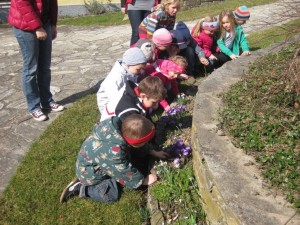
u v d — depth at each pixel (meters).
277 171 2.43
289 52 4.18
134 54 3.83
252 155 2.65
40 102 4.88
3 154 3.97
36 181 3.47
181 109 4.06
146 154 3.46
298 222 2.06
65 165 3.68
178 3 4.81
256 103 3.23
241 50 5.64
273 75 3.65
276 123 2.89
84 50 7.92
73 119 4.59
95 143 3.04
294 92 3.14
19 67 6.83
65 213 3.08
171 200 3.00
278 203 2.21
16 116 4.79
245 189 2.33
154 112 4.38
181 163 3.31
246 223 2.07
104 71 6.39
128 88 3.47
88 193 3.19
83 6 13.86
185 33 5.00
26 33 4.17
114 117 3.08
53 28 4.66
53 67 6.76
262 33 7.41
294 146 2.66
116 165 3.04
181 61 4.32
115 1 13.91
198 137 2.91
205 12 11.15
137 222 2.95
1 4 13.35
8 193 3.34
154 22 4.75
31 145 4.09
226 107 3.33
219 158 2.64
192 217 2.70
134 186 3.19
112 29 9.95
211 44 5.43
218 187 2.37
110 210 3.09
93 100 5.14
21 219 3.04
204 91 3.69
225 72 4.15
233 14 5.30
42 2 4.26
